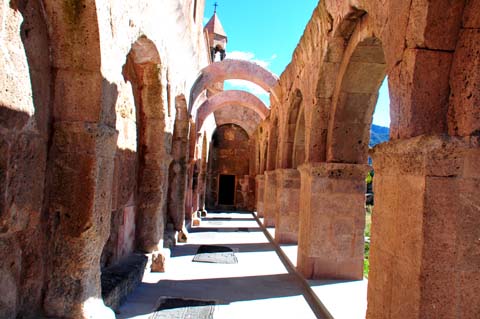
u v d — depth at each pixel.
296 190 10.19
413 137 2.82
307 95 7.13
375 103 6.05
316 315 5.08
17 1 2.91
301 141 10.09
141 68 6.44
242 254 9.12
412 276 2.78
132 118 6.34
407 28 3.07
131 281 5.60
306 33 6.82
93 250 3.61
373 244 3.54
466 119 2.76
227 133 23.88
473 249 2.68
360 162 6.31
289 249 9.20
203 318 4.79
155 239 7.02
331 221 6.45
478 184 2.68
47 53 3.42
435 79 2.93
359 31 5.14
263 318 4.92
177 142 10.52
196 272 7.16
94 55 3.48
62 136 3.48
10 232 2.99
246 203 23.52
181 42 8.15
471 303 2.69
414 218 2.79
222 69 11.57
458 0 2.86
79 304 3.49
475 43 2.79
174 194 10.57
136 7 4.62
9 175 2.87
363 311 4.91
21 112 2.98
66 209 3.49
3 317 2.97
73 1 3.37
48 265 3.50
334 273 6.46
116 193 5.69
